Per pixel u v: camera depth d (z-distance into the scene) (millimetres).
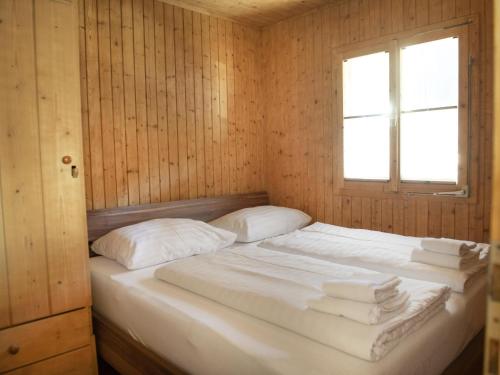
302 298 1546
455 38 2658
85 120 2680
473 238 2643
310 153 3520
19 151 1773
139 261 2309
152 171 3047
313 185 3523
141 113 2963
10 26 1729
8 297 1765
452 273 1876
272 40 3717
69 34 1905
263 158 3863
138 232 2520
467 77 2600
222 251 2400
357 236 2693
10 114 1742
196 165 3332
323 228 2971
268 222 3129
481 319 1870
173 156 3172
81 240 1994
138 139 2955
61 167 1904
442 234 2785
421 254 2049
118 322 2010
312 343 1362
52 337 1907
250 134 3756
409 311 1469
